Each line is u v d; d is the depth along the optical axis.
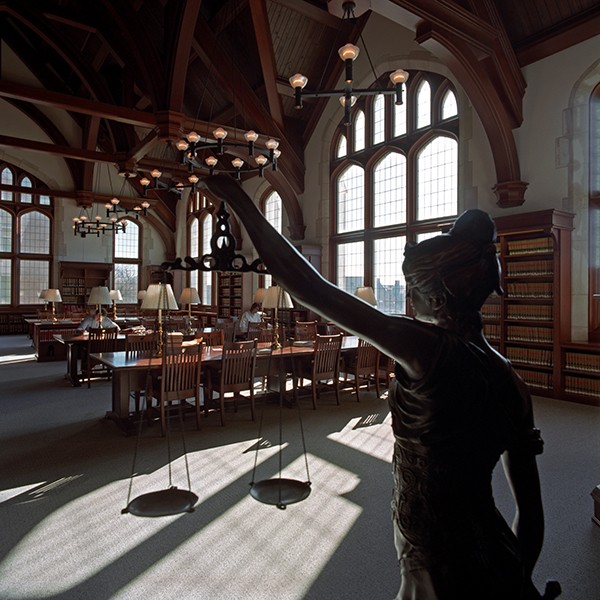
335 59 9.56
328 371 5.37
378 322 0.64
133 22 7.56
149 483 3.17
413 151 8.13
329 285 0.65
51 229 15.35
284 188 10.38
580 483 3.18
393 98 8.49
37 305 15.06
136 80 9.00
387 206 8.80
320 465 3.51
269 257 0.63
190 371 4.35
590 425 4.51
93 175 14.52
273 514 2.73
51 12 9.01
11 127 13.78
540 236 5.91
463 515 0.67
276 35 8.97
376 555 2.31
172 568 2.21
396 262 8.59
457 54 5.66
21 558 2.28
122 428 4.34
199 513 2.74
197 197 15.37
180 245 16.61
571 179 5.86
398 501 0.73
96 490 3.06
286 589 2.05
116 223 12.63
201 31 8.34
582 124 5.80
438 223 7.69
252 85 10.08
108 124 10.49
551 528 2.58
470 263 0.71
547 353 5.64
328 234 10.04
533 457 0.78
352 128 9.52
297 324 7.38
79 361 8.23
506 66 6.15
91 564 2.23
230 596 2.01
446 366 0.65
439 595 0.66
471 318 0.73
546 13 6.00
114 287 16.42
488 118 6.20
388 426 4.54
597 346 5.14
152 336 5.41
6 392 6.08
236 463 3.54
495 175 6.69
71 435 4.24
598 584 2.08
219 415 4.92
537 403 5.36
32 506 2.83
